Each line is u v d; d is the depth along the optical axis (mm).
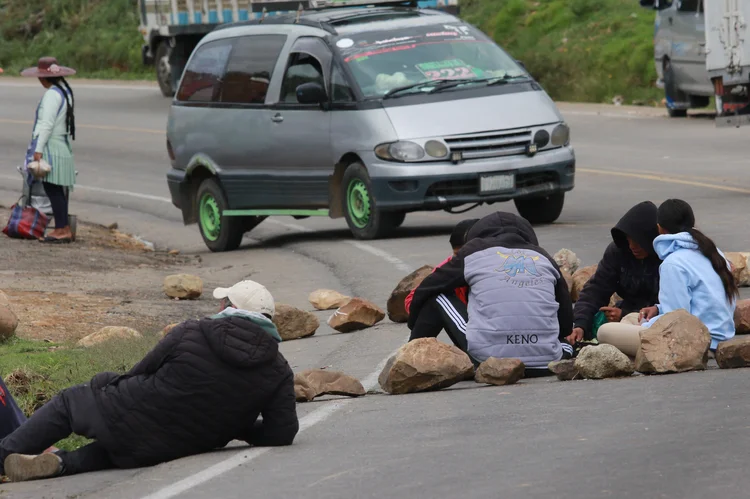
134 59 122625
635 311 21672
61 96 40938
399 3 44312
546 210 39531
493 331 19688
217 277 36188
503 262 19938
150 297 31828
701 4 66750
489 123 37188
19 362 22062
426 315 20453
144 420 15711
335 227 45812
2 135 79875
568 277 25719
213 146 41750
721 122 45125
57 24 136750
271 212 40438
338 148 38156
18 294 30547
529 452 14547
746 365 18969
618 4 99812
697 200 42375
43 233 41938
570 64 91625
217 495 13930
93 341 24453
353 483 13852
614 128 68188
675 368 18938
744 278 26953
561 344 20109
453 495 13023
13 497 14773
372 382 20656
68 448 18078
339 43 38906
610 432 15164
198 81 42938
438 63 38875
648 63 86812
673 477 13023
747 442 14141
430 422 16891
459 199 36812
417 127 36875
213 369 15617
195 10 89625
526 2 105562
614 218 40156
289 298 31594
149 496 14172
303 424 17656
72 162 41469
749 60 44094
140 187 60781
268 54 40719
